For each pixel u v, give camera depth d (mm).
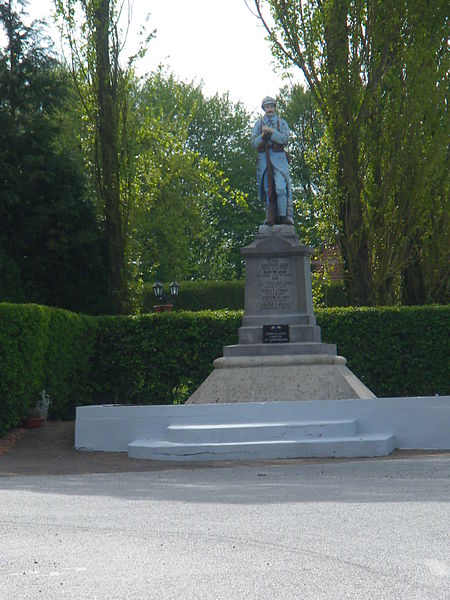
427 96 25344
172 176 47375
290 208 20719
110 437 17062
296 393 18000
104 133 28031
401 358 23719
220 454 15414
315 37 25969
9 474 13938
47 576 6199
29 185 27281
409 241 26531
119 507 9594
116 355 24156
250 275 19719
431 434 16438
